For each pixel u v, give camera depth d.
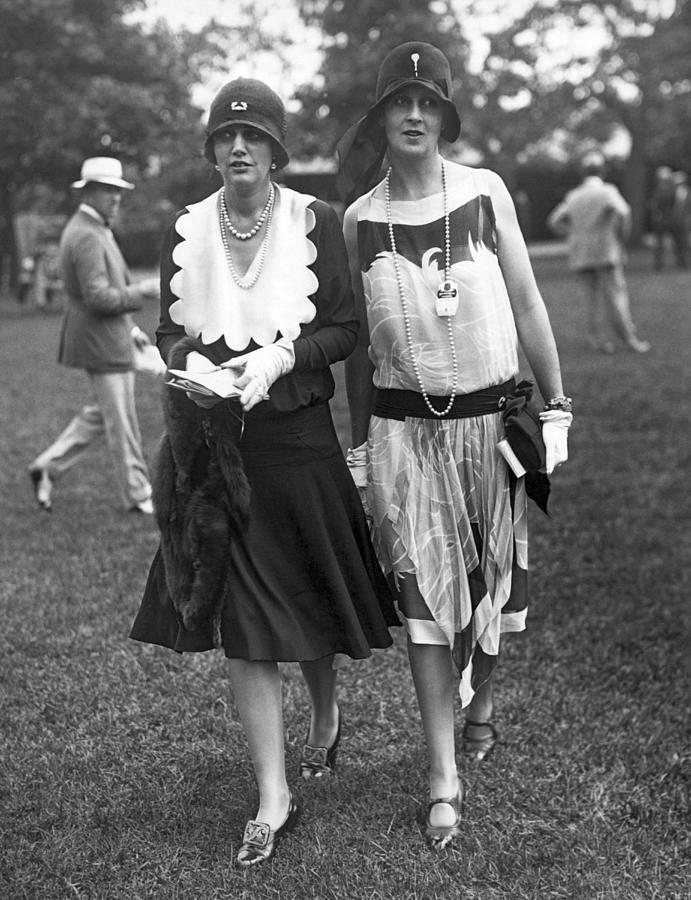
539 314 3.13
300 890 2.77
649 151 33.97
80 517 6.20
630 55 28.38
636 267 26.20
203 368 2.86
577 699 3.89
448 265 2.95
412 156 2.93
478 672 3.15
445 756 3.10
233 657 2.82
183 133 24.02
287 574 2.89
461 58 24.20
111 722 3.70
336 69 22.59
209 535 2.80
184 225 3.00
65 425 9.04
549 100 28.09
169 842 2.99
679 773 3.37
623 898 2.75
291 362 2.84
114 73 23.41
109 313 5.96
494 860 2.91
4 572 5.21
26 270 22.20
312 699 3.36
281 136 2.91
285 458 2.90
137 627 3.04
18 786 3.27
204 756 3.47
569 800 3.21
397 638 4.46
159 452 2.91
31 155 23.30
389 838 3.02
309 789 3.27
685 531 5.82
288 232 2.95
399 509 3.07
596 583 5.09
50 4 21.64
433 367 2.99
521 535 3.18
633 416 8.64
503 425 3.07
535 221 38.97
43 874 2.85
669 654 4.28
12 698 3.88
